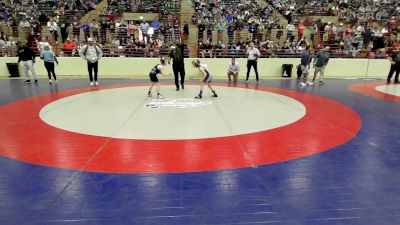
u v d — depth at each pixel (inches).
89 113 321.7
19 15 826.2
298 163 198.7
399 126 284.0
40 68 637.9
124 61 655.1
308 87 517.0
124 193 159.6
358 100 405.1
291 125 282.0
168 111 331.6
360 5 1002.7
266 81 587.5
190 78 626.5
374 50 745.0
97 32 725.9
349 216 141.2
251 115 317.1
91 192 160.4
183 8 952.3
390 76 583.8
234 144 231.3
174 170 186.7
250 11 930.7
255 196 157.6
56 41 717.9
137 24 822.5
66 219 136.9
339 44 738.2
